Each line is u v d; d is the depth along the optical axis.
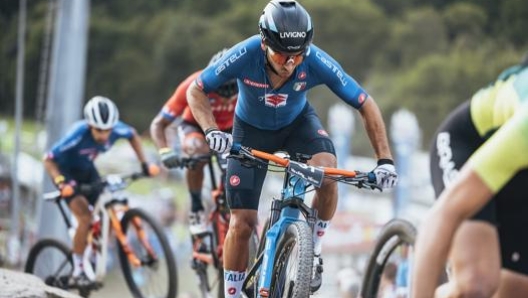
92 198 19.72
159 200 46.03
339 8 114.25
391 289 13.55
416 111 96.06
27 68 122.44
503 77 8.48
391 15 121.31
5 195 42.09
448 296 8.02
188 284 34.28
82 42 31.11
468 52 101.50
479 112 8.55
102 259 19.12
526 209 8.07
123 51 128.00
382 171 11.88
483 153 7.23
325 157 12.52
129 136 19.80
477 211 7.68
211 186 17.02
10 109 124.31
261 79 12.44
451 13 112.44
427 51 108.38
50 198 19.67
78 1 30.86
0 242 31.53
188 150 17.02
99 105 18.97
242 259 12.74
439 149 8.90
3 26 130.25
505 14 108.56
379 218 35.06
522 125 7.11
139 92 123.44
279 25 11.47
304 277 10.86
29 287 13.37
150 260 18.27
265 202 41.22
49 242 20.59
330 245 31.58
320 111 93.62
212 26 123.69
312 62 12.34
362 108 12.53
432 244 7.25
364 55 113.94
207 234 17.25
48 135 30.80
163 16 131.62
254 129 13.30
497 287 7.79
